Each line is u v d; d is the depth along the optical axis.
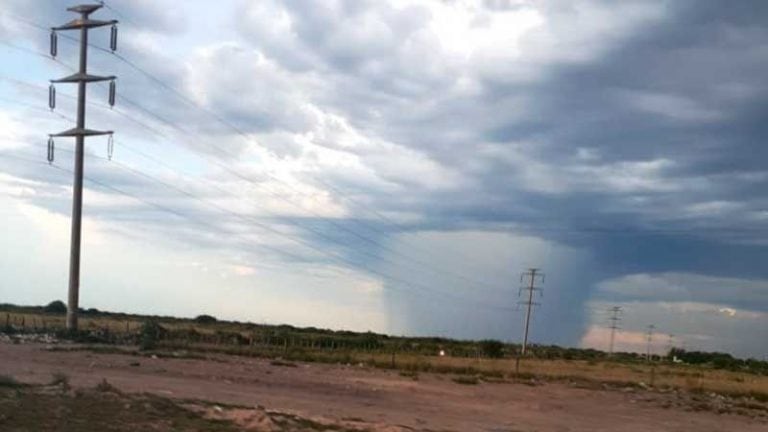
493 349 120.69
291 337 110.88
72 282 60.41
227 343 78.12
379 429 23.17
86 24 64.69
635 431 34.31
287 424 21.41
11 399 18.95
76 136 61.59
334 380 45.47
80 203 61.09
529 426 31.88
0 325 67.75
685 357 178.75
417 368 63.31
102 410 19.22
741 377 102.38
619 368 105.75
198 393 29.38
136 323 118.62
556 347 193.25
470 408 37.12
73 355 43.25
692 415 45.53
